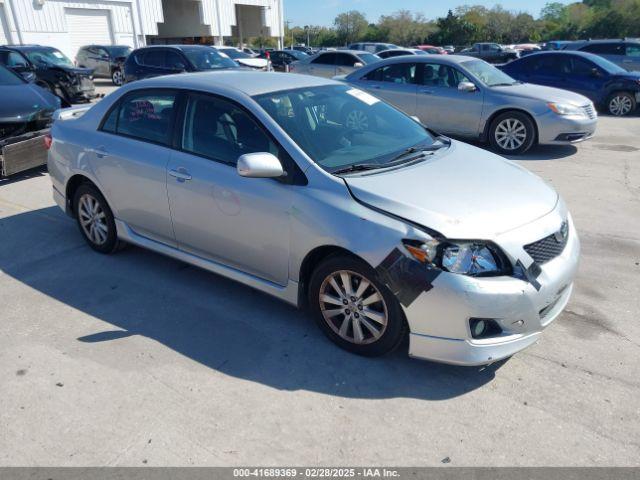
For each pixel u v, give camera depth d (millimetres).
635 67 16000
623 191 6812
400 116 4477
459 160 3822
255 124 3598
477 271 2877
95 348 3479
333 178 3270
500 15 81438
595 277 4422
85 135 4668
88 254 4961
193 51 13812
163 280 4418
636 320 3756
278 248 3473
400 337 3143
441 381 3123
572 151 9180
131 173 4254
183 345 3508
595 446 2635
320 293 3393
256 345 3500
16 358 3379
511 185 3473
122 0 28203
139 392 3049
